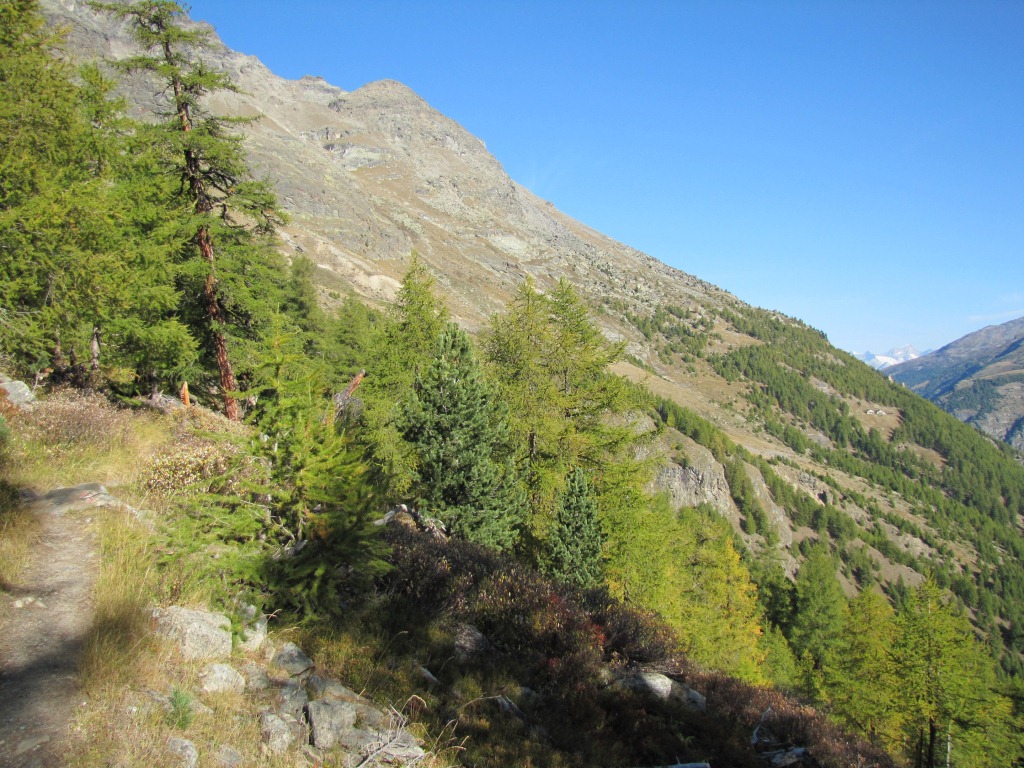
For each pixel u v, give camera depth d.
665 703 9.84
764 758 9.80
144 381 18.09
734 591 39.59
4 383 11.32
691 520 51.72
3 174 10.85
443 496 16.06
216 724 4.71
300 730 5.11
